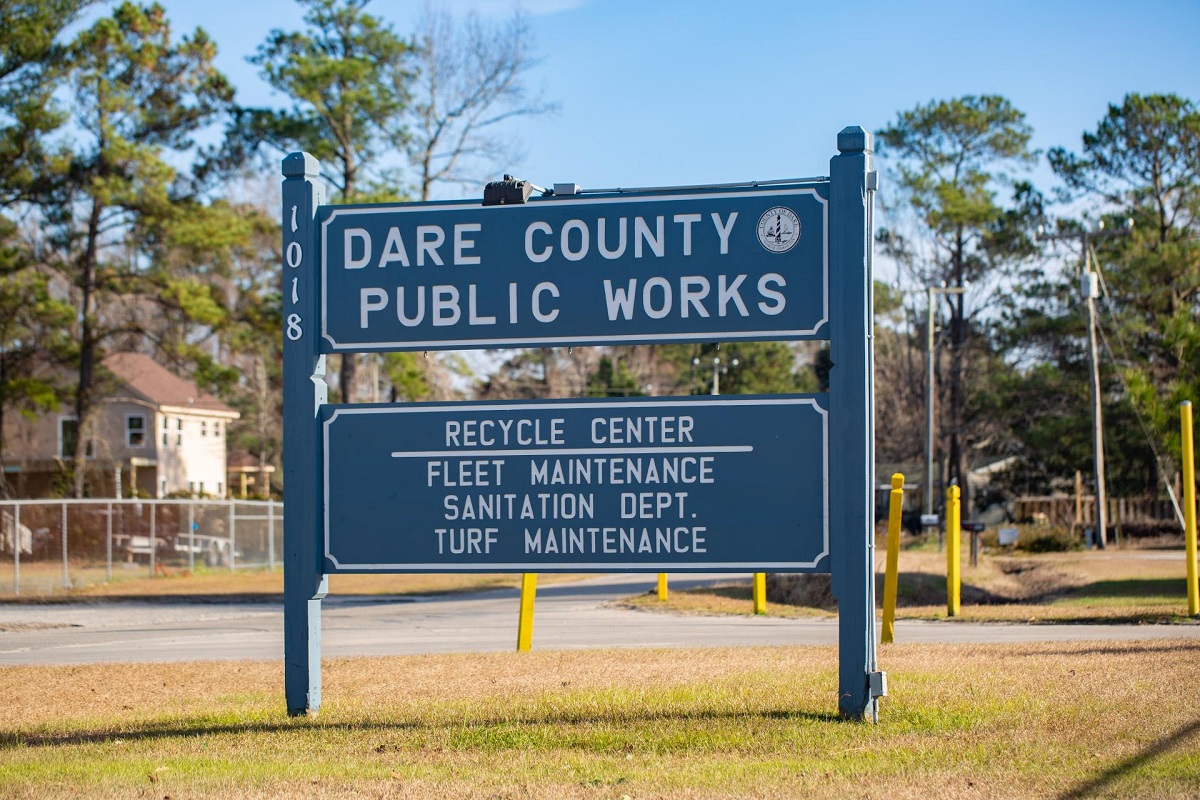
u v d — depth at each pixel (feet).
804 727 24.70
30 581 98.78
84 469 135.95
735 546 26.40
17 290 124.57
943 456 193.36
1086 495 184.96
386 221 28.37
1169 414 54.90
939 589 72.33
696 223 27.09
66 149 124.36
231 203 146.30
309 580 27.91
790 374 247.70
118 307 148.25
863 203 26.16
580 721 26.25
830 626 50.47
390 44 134.62
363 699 30.63
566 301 27.58
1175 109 173.06
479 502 27.48
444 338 27.99
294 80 130.72
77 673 38.70
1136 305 170.40
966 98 182.50
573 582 96.17
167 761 23.50
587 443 27.12
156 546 125.49
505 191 27.94
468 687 32.24
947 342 193.88
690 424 26.71
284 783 21.16
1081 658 33.04
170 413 184.03
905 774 20.66
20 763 23.68
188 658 43.98
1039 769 20.59
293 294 28.40
